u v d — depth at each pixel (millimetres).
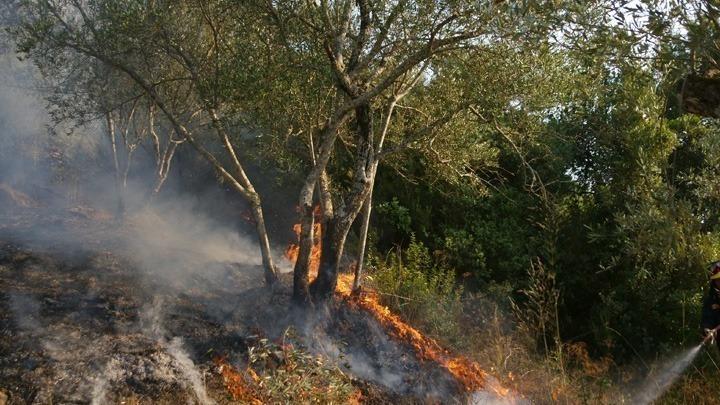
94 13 6859
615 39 4199
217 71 6707
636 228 7363
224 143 6957
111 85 7594
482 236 10523
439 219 11320
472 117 8406
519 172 10969
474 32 5836
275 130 7180
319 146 7387
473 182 9445
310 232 6664
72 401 4836
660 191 7203
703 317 6875
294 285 6688
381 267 8969
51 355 5184
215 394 5395
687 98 4336
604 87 7559
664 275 9031
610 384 7254
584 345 8375
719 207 8422
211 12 6867
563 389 6527
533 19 4555
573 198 10625
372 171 6988
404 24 6227
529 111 7410
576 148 10742
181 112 7941
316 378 5578
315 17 6590
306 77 6754
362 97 6277
